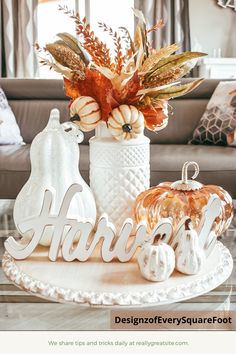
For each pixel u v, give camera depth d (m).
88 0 4.67
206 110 2.37
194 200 0.91
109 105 0.88
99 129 0.96
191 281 0.73
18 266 0.79
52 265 0.80
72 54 0.88
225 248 0.90
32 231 0.86
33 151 0.87
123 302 0.67
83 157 1.99
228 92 2.33
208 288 0.73
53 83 2.54
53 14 4.69
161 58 0.90
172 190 0.93
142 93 0.90
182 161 1.97
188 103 2.50
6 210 1.26
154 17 4.40
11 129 2.37
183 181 0.94
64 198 0.79
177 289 0.71
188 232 0.75
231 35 4.73
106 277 0.75
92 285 0.72
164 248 0.73
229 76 4.24
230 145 2.23
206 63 4.18
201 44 4.71
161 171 1.96
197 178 1.95
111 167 0.94
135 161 0.95
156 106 0.94
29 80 2.56
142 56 0.89
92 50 0.89
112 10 4.75
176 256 0.75
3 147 2.23
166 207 0.90
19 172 1.97
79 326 0.69
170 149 2.16
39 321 0.69
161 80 0.89
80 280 0.73
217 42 4.73
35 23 4.36
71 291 0.70
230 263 0.82
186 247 0.75
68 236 0.80
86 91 0.90
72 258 0.81
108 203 0.96
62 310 0.71
